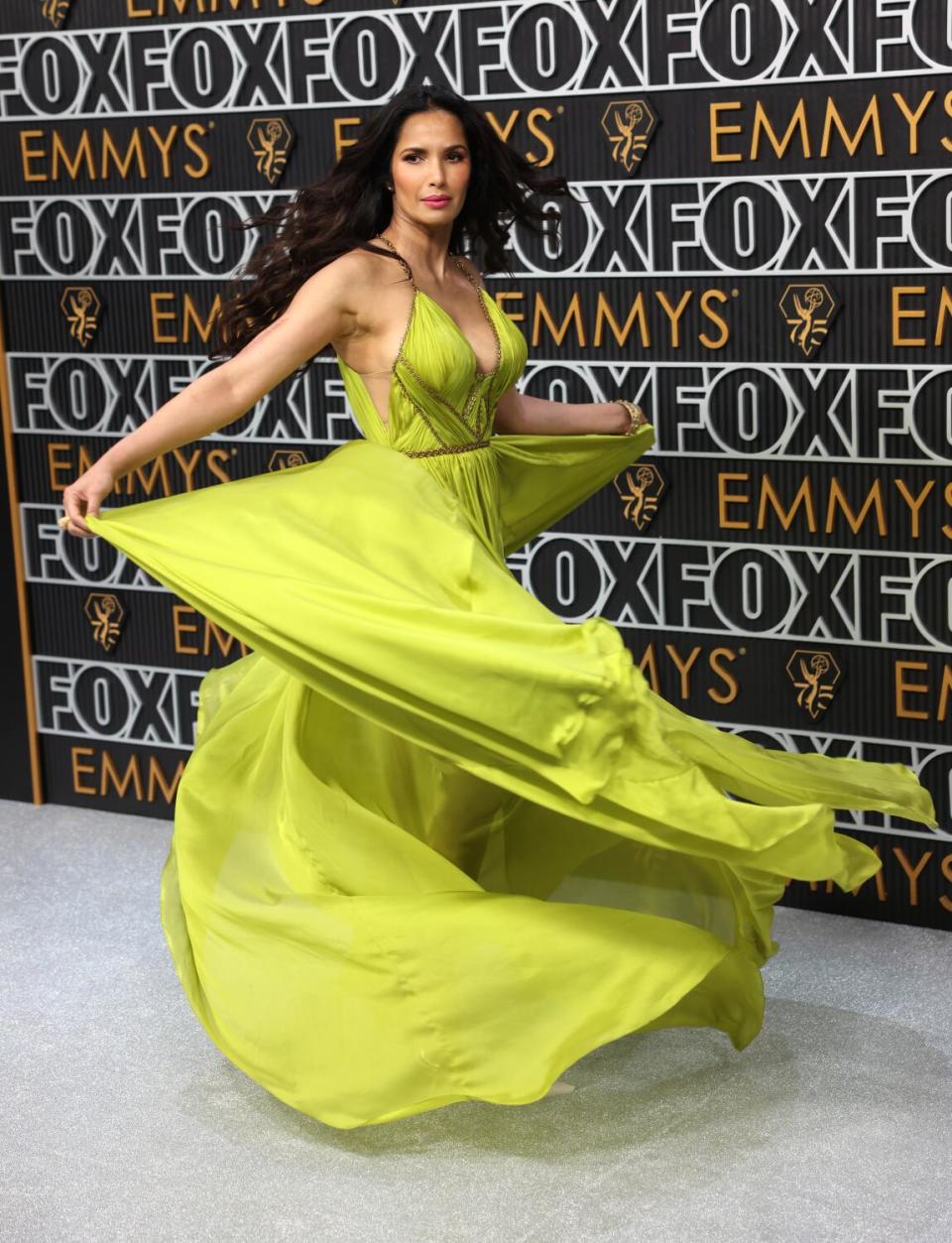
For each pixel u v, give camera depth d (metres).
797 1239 2.34
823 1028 2.99
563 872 2.83
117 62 3.76
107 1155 2.63
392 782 2.75
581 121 3.34
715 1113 2.71
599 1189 2.49
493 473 2.86
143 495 4.03
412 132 2.69
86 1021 3.09
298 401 3.78
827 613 3.36
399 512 2.58
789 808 2.38
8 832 4.10
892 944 3.35
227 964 2.73
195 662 4.05
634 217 3.34
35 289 4.00
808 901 3.53
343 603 2.41
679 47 3.22
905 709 3.34
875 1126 2.65
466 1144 2.64
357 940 2.54
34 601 4.20
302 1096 2.64
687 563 3.47
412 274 2.71
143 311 3.89
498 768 2.43
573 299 3.44
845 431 3.26
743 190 3.23
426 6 3.42
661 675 3.55
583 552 3.56
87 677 4.19
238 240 3.74
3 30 3.85
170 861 3.11
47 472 4.11
